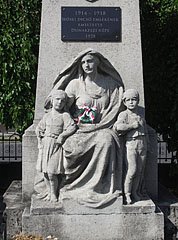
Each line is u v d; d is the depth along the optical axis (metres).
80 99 4.27
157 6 5.83
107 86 4.34
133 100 4.07
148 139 4.26
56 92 4.05
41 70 4.45
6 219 4.29
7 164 6.92
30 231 3.90
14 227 4.20
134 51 4.48
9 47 5.18
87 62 4.16
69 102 4.24
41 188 4.27
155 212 4.02
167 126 5.76
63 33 4.43
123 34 4.48
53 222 3.91
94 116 4.13
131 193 4.15
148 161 4.46
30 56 5.23
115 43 4.48
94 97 4.28
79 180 4.00
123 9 4.46
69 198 3.90
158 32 5.64
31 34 5.28
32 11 5.26
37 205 3.95
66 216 3.91
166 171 6.73
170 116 5.43
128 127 4.05
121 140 4.12
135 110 4.15
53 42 4.45
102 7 4.45
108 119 4.17
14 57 5.20
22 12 5.21
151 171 4.46
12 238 3.89
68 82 4.37
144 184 4.39
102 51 4.48
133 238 3.97
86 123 4.12
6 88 5.27
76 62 4.24
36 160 4.40
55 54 4.45
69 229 3.92
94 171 3.99
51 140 4.02
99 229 3.94
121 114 4.12
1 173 6.81
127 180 4.05
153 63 5.62
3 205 5.46
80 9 4.43
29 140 4.38
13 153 9.90
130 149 4.06
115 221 3.95
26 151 4.39
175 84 5.52
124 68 4.49
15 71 5.23
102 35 4.46
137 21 4.48
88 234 3.94
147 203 4.02
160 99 5.66
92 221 3.93
